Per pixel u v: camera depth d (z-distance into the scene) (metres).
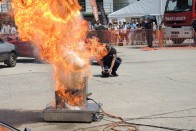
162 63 16.50
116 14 32.78
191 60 17.48
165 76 12.53
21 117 7.46
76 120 6.97
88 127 6.69
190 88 10.26
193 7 26.02
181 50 23.77
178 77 12.26
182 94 9.44
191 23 26.11
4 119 7.32
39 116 7.52
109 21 33.47
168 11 27.25
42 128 6.68
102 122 7.00
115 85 10.92
